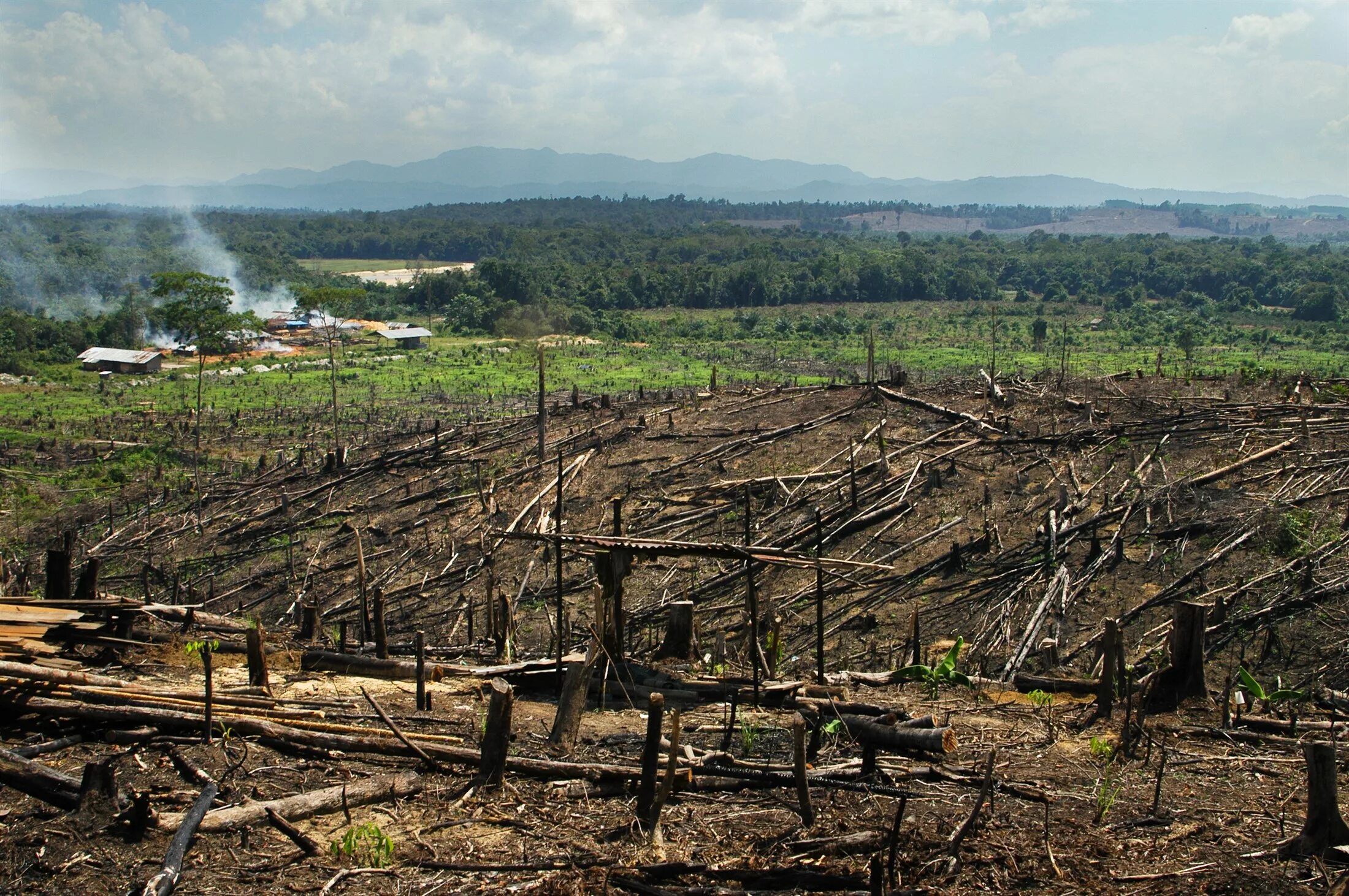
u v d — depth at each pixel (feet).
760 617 58.44
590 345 272.92
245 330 244.63
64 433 157.69
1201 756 29.01
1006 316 329.52
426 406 174.60
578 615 62.39
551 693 35.06
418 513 84.99
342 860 20.95
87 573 38.32
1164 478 67.21
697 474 81.82
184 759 25.07
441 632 64.08
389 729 28.27
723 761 26.61
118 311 300.40
